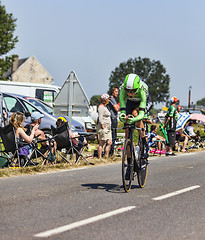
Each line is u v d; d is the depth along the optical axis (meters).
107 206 10.89
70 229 8.62
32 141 18.44
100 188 13.63
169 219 9.82
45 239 7.89
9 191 12.60
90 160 21.06
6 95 26.42
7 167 17.66
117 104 23.25
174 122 26.94
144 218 9.79
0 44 74.12
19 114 17.91
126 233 8.48
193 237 8.45
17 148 17.77
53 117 25.66
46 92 33.78
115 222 9.31
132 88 12.62
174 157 25.55
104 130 21.70
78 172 17.42
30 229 8.54
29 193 12.38
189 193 13.29
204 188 14.34
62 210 10.29
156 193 13.09
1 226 8.70
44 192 12.61
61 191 12.86
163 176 17.00
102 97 21.70
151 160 23.33
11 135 17.72
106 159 21.67
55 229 8.57
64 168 18.56
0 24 74.88
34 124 19.47
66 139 19.53
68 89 23.67
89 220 9.36
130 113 13.46
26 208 10.38
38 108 26.05
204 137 35.25
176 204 11.52
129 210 10.51
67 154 21.47
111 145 23.33
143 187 14.20
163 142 29.52
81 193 12.60
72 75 23.58
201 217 10.17
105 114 21.62
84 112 23.83
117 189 13.56
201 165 21.31
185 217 10.09
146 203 11.48
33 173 16.66
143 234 8.48
